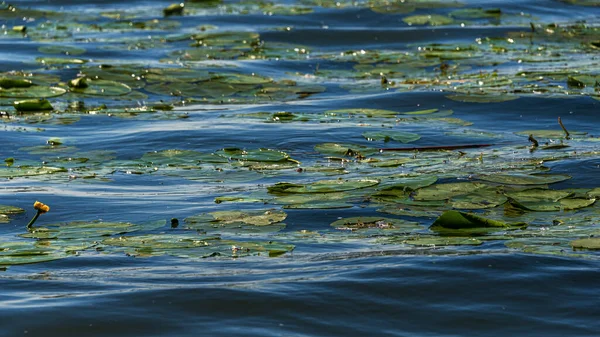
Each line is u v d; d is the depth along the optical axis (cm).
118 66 4181
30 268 1873
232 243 2016
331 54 4612
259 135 3123
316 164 2784
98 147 3020
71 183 2592
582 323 1625
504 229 2114
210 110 3550
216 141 3055
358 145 3012
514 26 5156
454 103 3584
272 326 1602
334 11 5428
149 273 1836
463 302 1705
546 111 3450
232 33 4944
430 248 1970
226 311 1655
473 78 4038
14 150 2988
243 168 2742
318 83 4019
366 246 1997
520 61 4391
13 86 3819
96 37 4944
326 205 2297
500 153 2856
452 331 1598
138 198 2434
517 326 1616
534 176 2533
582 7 5694
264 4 5803
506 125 3319
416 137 3088
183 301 1686
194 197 2430
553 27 5125
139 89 3891
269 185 2530
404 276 1806
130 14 5591
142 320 1614
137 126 3278
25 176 2675
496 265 1861
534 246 1977
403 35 4966
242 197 2388
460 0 5756
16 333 1562
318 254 1948
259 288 1742
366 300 1705
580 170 2597
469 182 2458
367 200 2341
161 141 3061
